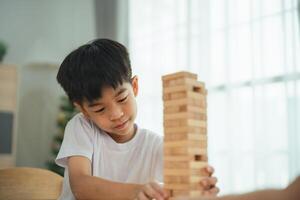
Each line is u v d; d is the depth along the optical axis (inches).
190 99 22.8
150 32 114.7
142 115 111.8
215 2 97.0
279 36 83.8
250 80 87.8
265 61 85.4
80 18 135.7
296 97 79.8
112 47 34.4
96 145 38.5
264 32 86.2
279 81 82.8
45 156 126.6
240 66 90.0
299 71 80.0
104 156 39.4
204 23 98.5
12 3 128.4
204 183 22.8
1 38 125.8
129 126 34.2
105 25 124.8
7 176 39.5
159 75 109.9
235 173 88.3
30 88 127.1
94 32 130.9
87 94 31.9
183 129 22.7
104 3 126.0
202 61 97.7
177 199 20.2
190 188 22.3
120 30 121.9
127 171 40.0
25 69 127.1
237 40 91.2
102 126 33.7
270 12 85.8
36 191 40.3
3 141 106.0
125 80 33.0
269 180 82.0
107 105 32.2
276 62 83.8
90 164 36.4
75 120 39.6
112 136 40.6
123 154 40.0
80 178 30.9
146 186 24.3
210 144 93.2
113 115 32.4
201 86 23.6
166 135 23.5
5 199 38.7
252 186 84.9
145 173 40.2
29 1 130.3
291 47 81.4
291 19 82.0
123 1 123.0
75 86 32.8
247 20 90.0
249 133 87.2
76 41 134.3
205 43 97.7
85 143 37.0
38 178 40.9
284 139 80.9
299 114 79.3
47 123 127.8
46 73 129.0
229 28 93.0
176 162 22.9
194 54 100.4
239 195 17.9
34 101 127.2
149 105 111.2
